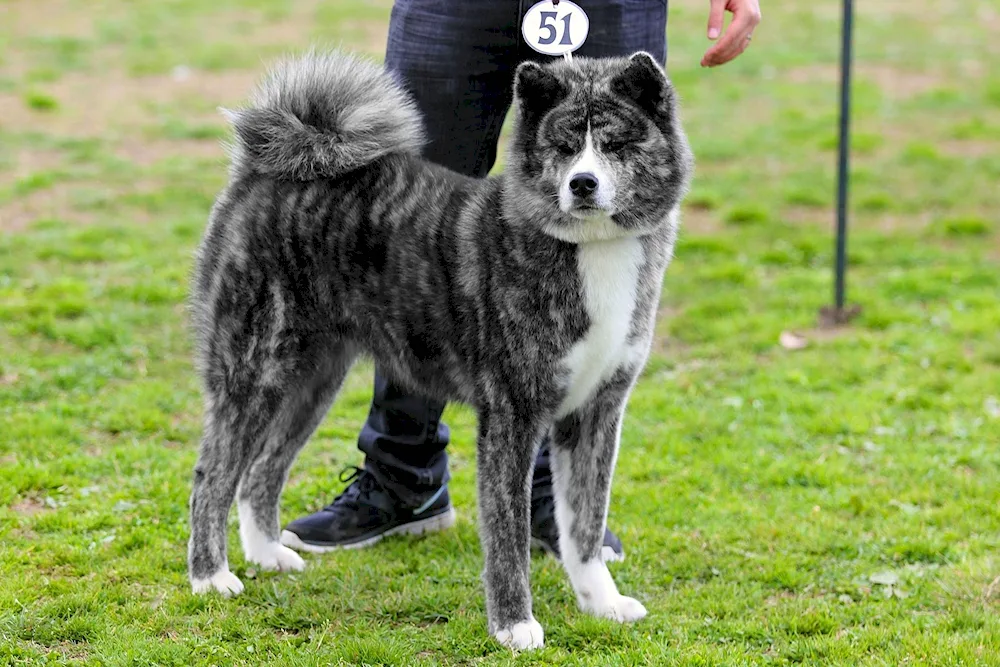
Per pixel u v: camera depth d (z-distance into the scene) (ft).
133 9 71.20
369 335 18.24
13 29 65.41
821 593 18.58
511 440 16.65
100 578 18.31
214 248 18.26
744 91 57.57
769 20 72.13
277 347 17.99
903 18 72.54
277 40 64.34
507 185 16.67
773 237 39.19
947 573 18.86
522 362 16.42
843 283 32.40
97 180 43.55
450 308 17.07
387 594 18.29
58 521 20.18
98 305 31.78
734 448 24.72
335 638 16.80
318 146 17.79
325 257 17.83
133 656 15.93
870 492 22.33
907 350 29.99
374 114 17.92
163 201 41.42
